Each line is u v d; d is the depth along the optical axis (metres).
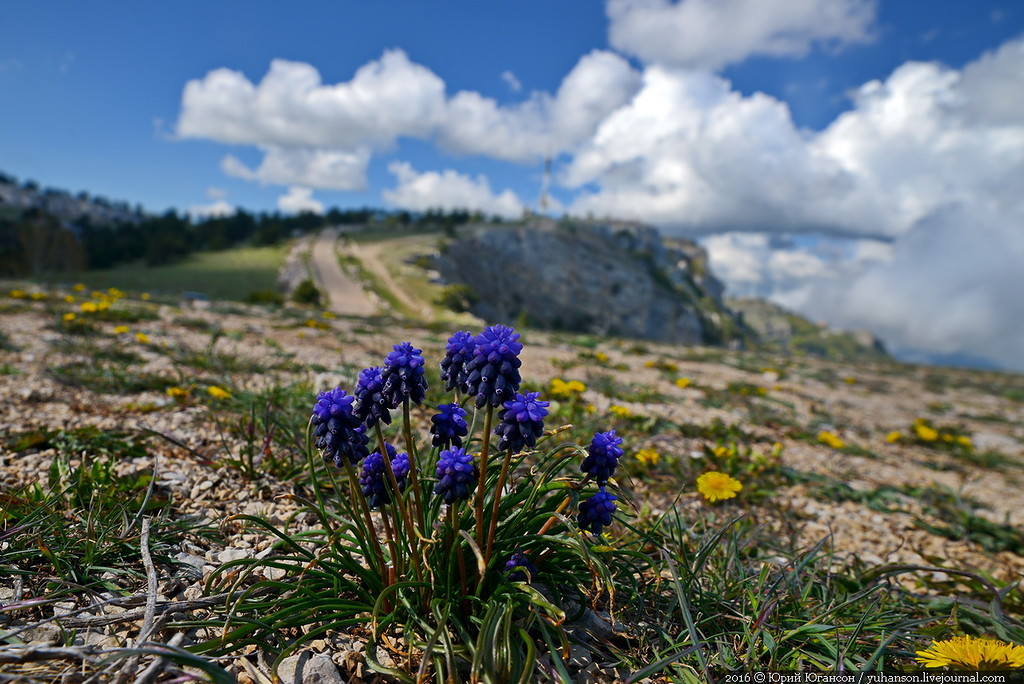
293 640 0.26
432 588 0.26
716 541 0.32
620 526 0.37
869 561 0.44
